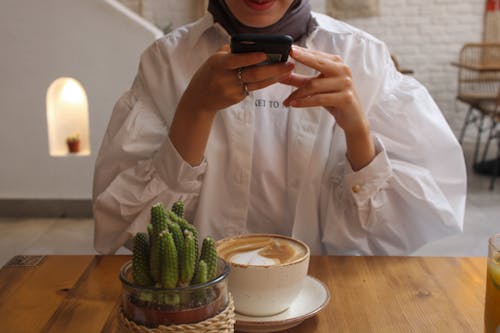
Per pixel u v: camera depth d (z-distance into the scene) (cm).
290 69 99
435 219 128
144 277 71
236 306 87
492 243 75
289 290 85
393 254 133
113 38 340
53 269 107
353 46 137
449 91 562
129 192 125
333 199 129
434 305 94
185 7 541
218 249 90
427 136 132
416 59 556
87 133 371
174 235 70
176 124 116
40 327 88
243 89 102
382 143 124
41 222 355
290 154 131
